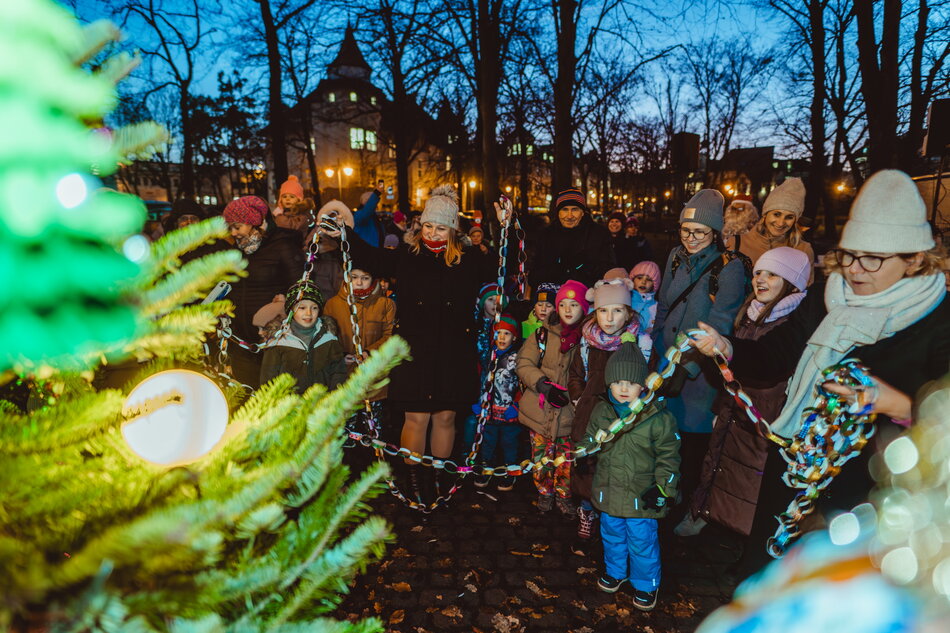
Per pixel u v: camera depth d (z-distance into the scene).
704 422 3.46
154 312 0.82
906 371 1.63
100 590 0.61
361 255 3.56
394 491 3.46
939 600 1.15
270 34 13.75
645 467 2.77
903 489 1.39
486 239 10.30
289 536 0.91
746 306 3.12
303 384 3.62
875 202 1.63
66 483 0.79
